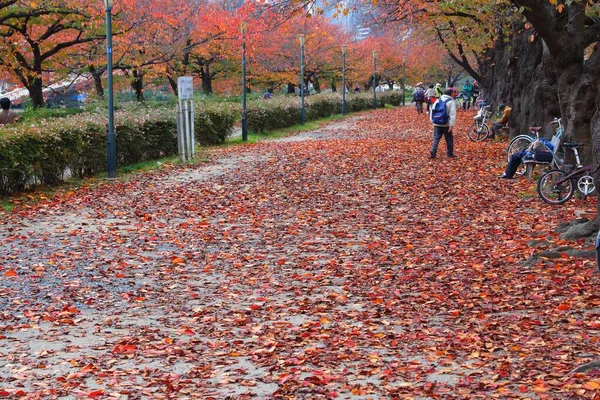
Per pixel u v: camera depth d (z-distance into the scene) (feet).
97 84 129.49
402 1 76.84
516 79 79.05
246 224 43.42
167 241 38.83
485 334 22.81
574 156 48.80
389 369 19.76
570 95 47.24
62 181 60.39
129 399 18.19
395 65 246.88
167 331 24.44
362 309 26.48
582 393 17.01
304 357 21.13
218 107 100.89
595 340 21.48
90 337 23.82
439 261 33.14
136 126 73.20
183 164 73.61
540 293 27.17
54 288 29.86
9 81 131.23
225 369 20.54
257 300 28.04
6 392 18.57
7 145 52.49
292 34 179.93
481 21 84.69
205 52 153.69
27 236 39.73
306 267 32.96
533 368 19.52
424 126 128.77
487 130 94.99
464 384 18.35
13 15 91.76
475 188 53.98
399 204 48.80
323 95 171.32
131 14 121.60
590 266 30.12
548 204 46.88
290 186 57.62
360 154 79.30
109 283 30.66
